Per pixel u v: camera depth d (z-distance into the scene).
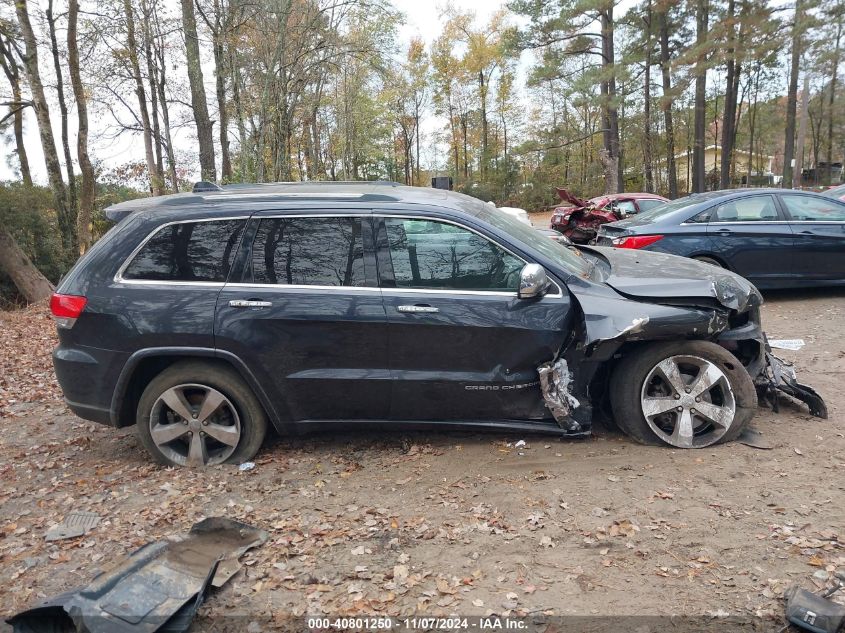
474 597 2.95
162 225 4.35
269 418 4.47
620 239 8.72
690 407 4.29
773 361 4.94
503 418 4.36
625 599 2.88
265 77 17.91
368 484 4.12
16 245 14.86
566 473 4.08
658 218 8.72
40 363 8.07
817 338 6.78
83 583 3.20
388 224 4.28
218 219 4.34
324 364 4.26
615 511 3.60
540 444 4.54
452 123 55.75
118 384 4.32
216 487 4.15
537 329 4.15
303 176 37.59
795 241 8.35
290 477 4.27
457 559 3.26
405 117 57.00
